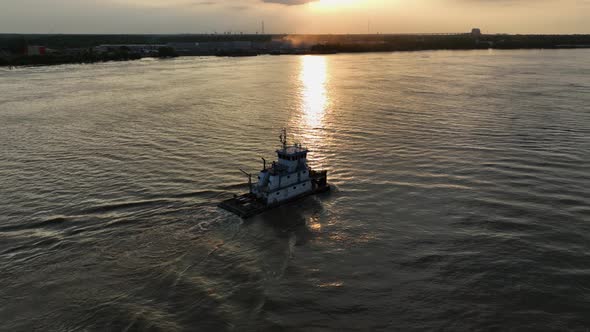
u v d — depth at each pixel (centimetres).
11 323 3075
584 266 3684
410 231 4391
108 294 3388
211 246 4128
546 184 5453
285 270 3722
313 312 3169
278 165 5291
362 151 7075
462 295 3350
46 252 3978
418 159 6594
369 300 3303
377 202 5106
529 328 2986
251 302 3288
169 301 3300
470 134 7994
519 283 3472
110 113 10375
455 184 5547
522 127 8469
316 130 8575
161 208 4909
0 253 3947
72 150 7162
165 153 6994
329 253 4012
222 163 6481
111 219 4625
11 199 5116
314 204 5100
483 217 4619
